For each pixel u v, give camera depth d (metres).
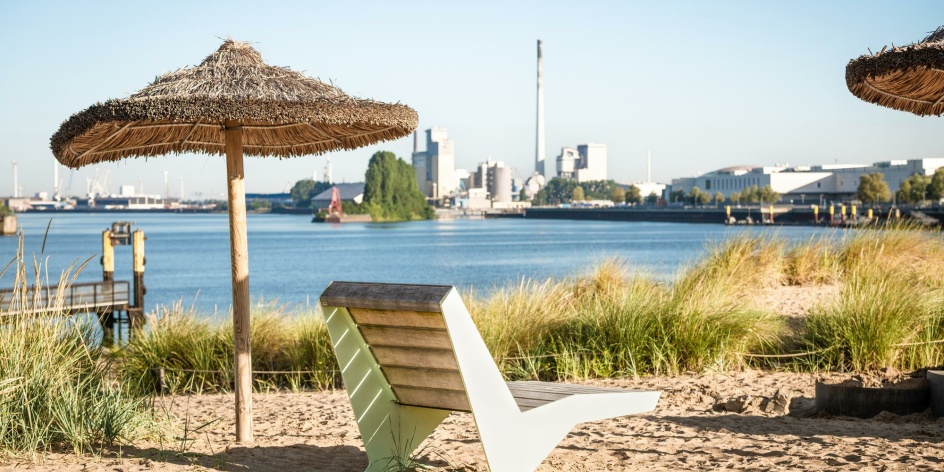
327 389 9.05
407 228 148.38
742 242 13.35
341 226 162.38
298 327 10.16
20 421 5.14
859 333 8.55
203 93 4.80
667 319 8.96
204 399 8.36
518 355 9.08
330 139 6.32
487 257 59.44
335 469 5.01
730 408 6.89
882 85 5.34
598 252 58.59
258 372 9.27
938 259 13.03
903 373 8.03
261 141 6.50
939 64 4.35
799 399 7.29
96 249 84.88
